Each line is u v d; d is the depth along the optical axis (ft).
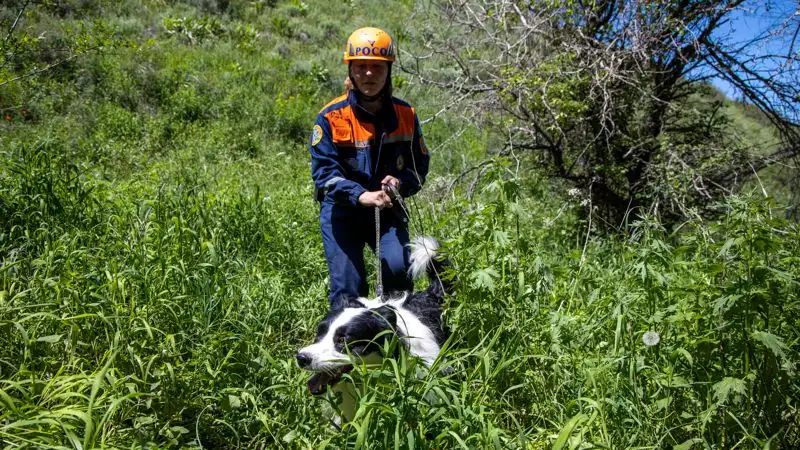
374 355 10.45
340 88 45.47
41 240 14.49
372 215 13.00
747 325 8.63
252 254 17.06
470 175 26.32
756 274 8.67
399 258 12.61
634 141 24.57
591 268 14.19
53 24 38.93
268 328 12.89
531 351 10.90
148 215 14.53
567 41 23.85
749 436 8.13
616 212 26.68
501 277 10.95
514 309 10.69
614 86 23.88
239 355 11.10
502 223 11.16
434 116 25.77
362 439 7.02
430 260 12.03
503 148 26.30
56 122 31.96
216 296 12.23
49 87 34.19
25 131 30.42
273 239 17.69
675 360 9.11
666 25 22.98
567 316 11.37
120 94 36.04
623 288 11.30
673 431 9.25
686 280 11.46
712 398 8.81
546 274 10.98
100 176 22.86
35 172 16.71
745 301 8.56
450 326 11.44
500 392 10.19
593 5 23.27
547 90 23.22
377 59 12.22
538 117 25.20
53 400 9.01
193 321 11.44
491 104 24.86
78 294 10.89
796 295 9.84
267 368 10.76
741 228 8.99
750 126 33.01
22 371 8.73
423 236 12.26
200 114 36.65
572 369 10.78
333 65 48.75
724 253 9.54
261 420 9.41
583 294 13.15
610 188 26.66
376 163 12.84
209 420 10.24
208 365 10.07
